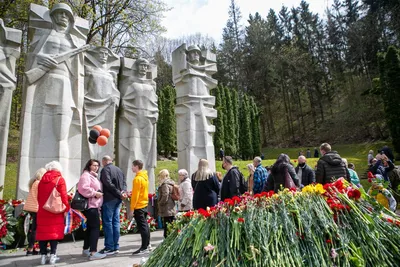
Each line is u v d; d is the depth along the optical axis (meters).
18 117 21.27
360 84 37.25
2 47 7.25
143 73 9.95
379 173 7.55
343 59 41.66
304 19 46.34
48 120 7.67
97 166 5.36
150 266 2.87
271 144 42.56
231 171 5.70
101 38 16.95
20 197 6.96
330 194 3.05
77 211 5.11
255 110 38.22
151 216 8.30
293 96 44.22
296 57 40.66
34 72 7.57
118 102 9.35
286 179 4.90
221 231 2.68
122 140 9.47
